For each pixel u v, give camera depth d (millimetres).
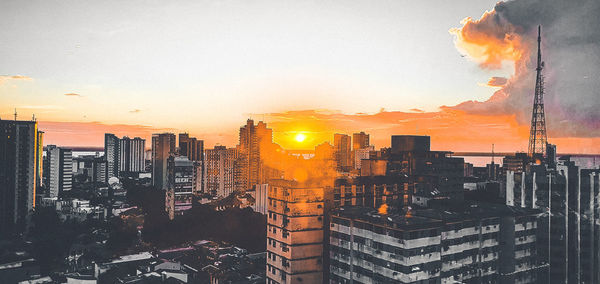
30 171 161500
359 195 86875
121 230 159375
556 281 74938
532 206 79625
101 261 116938
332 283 74375
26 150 160500
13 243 136000
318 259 76875
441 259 65125
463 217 67938
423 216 67875
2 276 104625
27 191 160250
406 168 102125
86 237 151125
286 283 75688
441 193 99812
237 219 164500
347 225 71812
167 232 162000
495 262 71250
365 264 67688
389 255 63375
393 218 65250
